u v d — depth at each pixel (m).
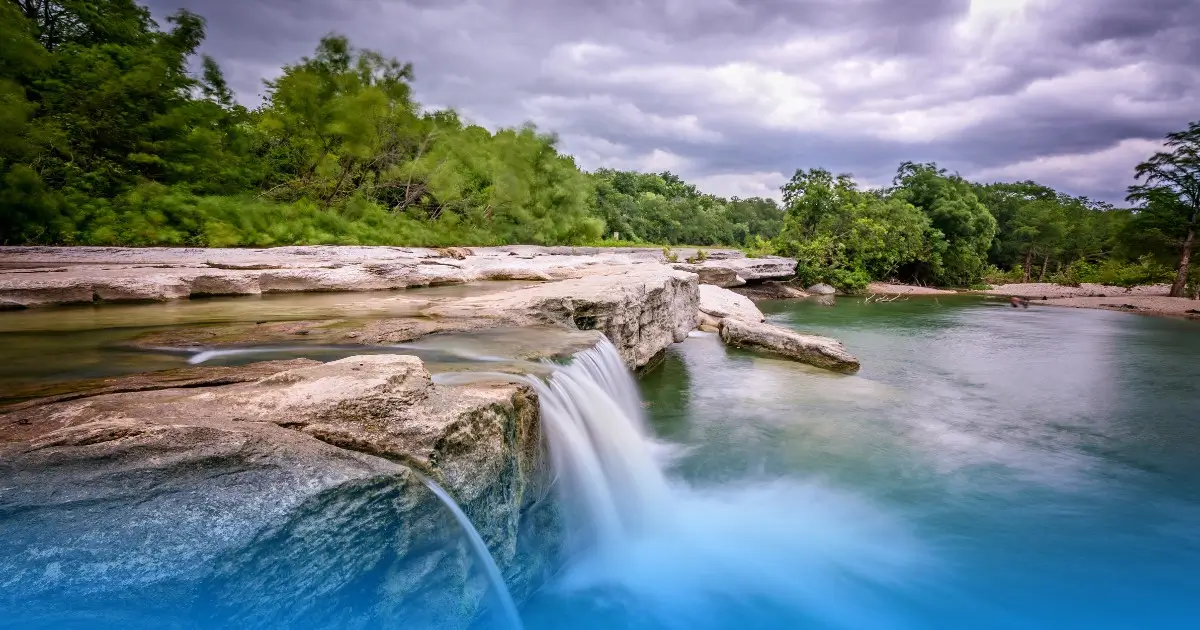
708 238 91.50
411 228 23.52
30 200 13.48
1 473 2.47
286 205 19.52
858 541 6.19
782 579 5.51
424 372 3.95
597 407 6.30
